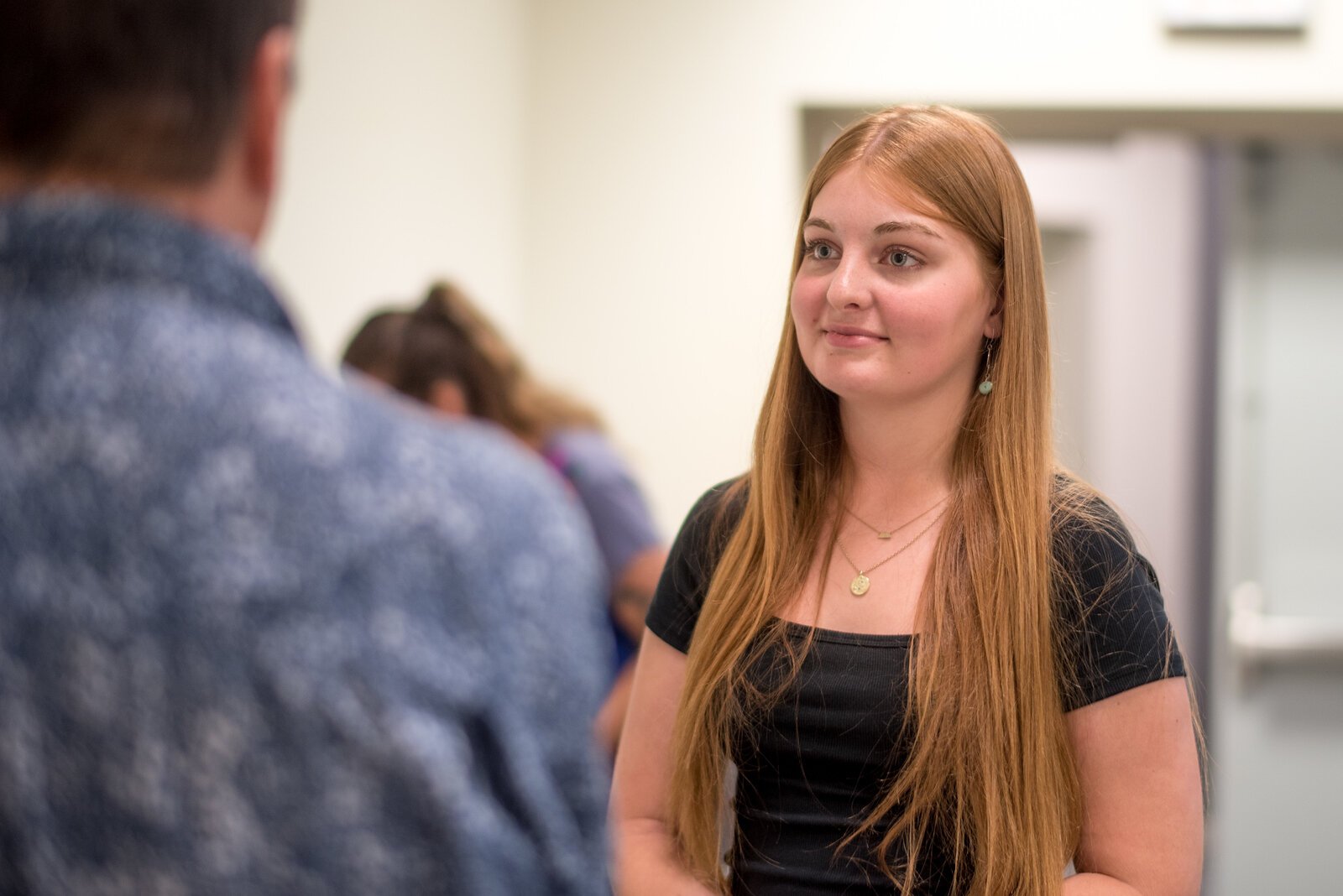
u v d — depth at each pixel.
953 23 3.03
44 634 0.56
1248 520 3.41
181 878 0.55
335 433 0.60
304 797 0.56
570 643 0.62
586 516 2.14
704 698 1.22
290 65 0.67
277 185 0.68
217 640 0.56
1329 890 3.38
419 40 2.49
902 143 1.20
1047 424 1.24
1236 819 3.39
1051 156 3.17
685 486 3.12
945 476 1.25
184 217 0.62
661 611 1.34
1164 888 1.12
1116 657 1.14
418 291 2.53
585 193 3.16
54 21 0.59
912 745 1.14
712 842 1.23
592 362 3.16
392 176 2.38
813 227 1.22
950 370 1.21
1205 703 3.28
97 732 0.56
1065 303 3.18
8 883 0.56
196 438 0.58
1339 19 2.94
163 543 0.57
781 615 1.23
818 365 1.21
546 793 0.60
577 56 3.15
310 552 0.58
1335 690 3.38
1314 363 3.41
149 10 0.60
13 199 0.61
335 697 0.56
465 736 0.59
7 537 0.57
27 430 0.58
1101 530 1.17
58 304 0.60
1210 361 3.18
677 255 3.13
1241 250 3.40
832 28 3.07
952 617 1.17
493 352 2.18
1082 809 1.16
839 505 1.28
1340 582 3.41
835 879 1.14
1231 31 2.96
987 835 1.12
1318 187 3.38
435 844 0.57
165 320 0.60
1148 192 3.15
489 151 2.91
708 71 3.11
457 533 0.60
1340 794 3.38
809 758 1.17
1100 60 2.98
